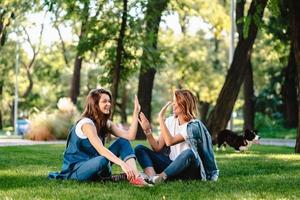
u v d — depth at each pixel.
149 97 27.97
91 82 56.44
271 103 46.16
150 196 6.32
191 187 7.10
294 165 11.05
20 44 56.88
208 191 6.82
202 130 7.82
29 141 27.42
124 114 46.50
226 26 33.00
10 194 6.55
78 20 21.97
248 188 7.18
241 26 25.33
